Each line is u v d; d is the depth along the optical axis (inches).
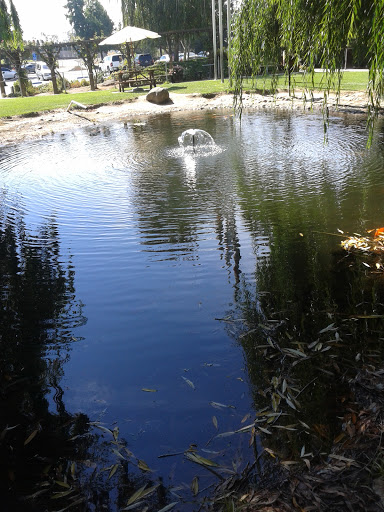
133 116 607.8
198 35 1104.2
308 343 125.9
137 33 819.4
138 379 117.3
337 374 112.0
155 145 408.8
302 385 109.3
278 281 161.9
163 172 315.9
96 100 719.1
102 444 97.2
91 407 108.3
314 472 84.4
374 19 112.7
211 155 356.5
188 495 83.5
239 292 156.0
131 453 94.4
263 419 100.0
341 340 125.6
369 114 130.1
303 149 358.0
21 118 609.3
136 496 84.0
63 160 371.2
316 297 149.9
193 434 98.1
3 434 101.5
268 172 300.4
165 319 143.0
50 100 758.5
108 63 1523.1
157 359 124.6
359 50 133.1
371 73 118.2
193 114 588.7
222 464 89.7
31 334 139.6
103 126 544.7
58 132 519.8
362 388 106.0
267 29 159.3
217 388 111.6
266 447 92.5
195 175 303.3
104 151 396.8
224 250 189.5
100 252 193.9
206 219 225.0
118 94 784.3
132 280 168.4
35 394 114.0
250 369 117.3
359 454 86.9
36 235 216.5
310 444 91.8
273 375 114.1
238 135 428.8
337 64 133.7
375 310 139.9
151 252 190.9
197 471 88.7
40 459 94.3
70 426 102.7
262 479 84.9
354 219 213.8
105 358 126.4
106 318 145.6
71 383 117.2
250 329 134.7
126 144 422.3
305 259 177.2
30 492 86.5
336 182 270.1
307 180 277.9
